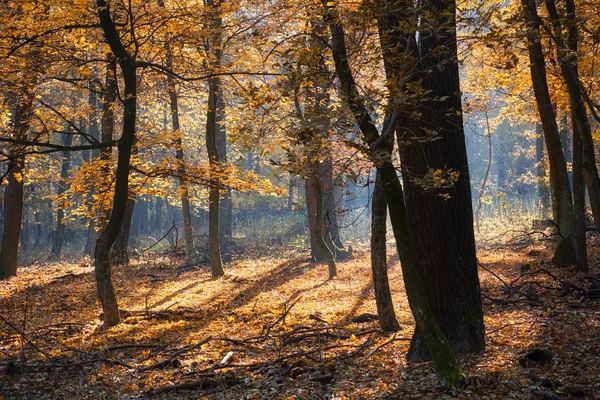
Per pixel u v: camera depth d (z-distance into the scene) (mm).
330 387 7234
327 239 20781
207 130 18016
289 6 9898
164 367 8578
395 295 13430
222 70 13500
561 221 14211
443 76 7434
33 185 35344
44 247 37469
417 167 6930
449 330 7727
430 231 7703
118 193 11492
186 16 12664
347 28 6703
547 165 23750
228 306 13414
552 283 12531
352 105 5699
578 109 12797
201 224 43781
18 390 7758
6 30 11445
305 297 13891
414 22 5840
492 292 12516
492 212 29375
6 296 15305
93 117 24812
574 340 7926
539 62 13836
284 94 6246
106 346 9805
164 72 13227
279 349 8797
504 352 7617
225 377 7832
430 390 6523
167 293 15586
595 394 5914
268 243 27531
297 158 5820
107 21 11227
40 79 13086
